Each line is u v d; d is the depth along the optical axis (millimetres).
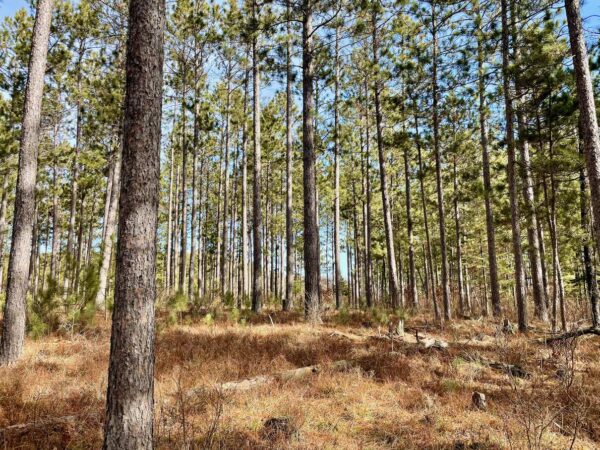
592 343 8977
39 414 4676
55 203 20500
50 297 9633
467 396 5637
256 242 15211
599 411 5133
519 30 12078
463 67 14477
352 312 15602
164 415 4535
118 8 15070
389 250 16141
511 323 13656
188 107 19281
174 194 30578
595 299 10523
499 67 13492
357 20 12938
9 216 27719
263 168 28016
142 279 3428
